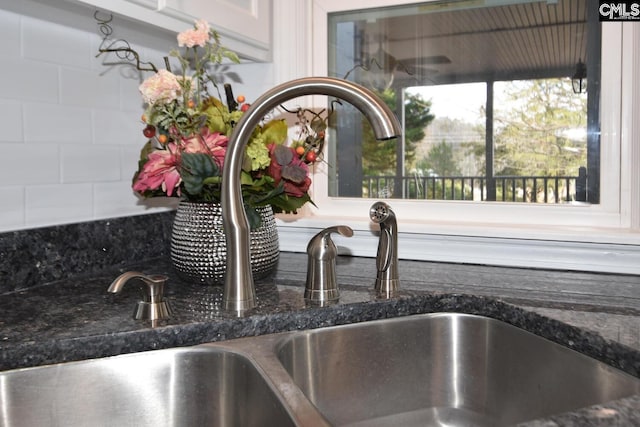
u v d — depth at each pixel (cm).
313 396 89
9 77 100
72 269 112
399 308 95
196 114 101
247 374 77
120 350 77
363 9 144
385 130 75
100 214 120
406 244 133
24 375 72
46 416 73
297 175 100
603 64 123
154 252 133
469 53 135
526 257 123
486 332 96
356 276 114
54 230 108
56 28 108
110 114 122
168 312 85
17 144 101
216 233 102
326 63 148
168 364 79
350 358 92
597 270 117
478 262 127
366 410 93
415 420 95
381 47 144
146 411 79
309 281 95
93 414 76
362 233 136
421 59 140
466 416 96
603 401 72
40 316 85
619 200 124
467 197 138
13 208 101
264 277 110
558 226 127
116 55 123
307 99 145
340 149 148
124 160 126
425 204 140
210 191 100
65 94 111
